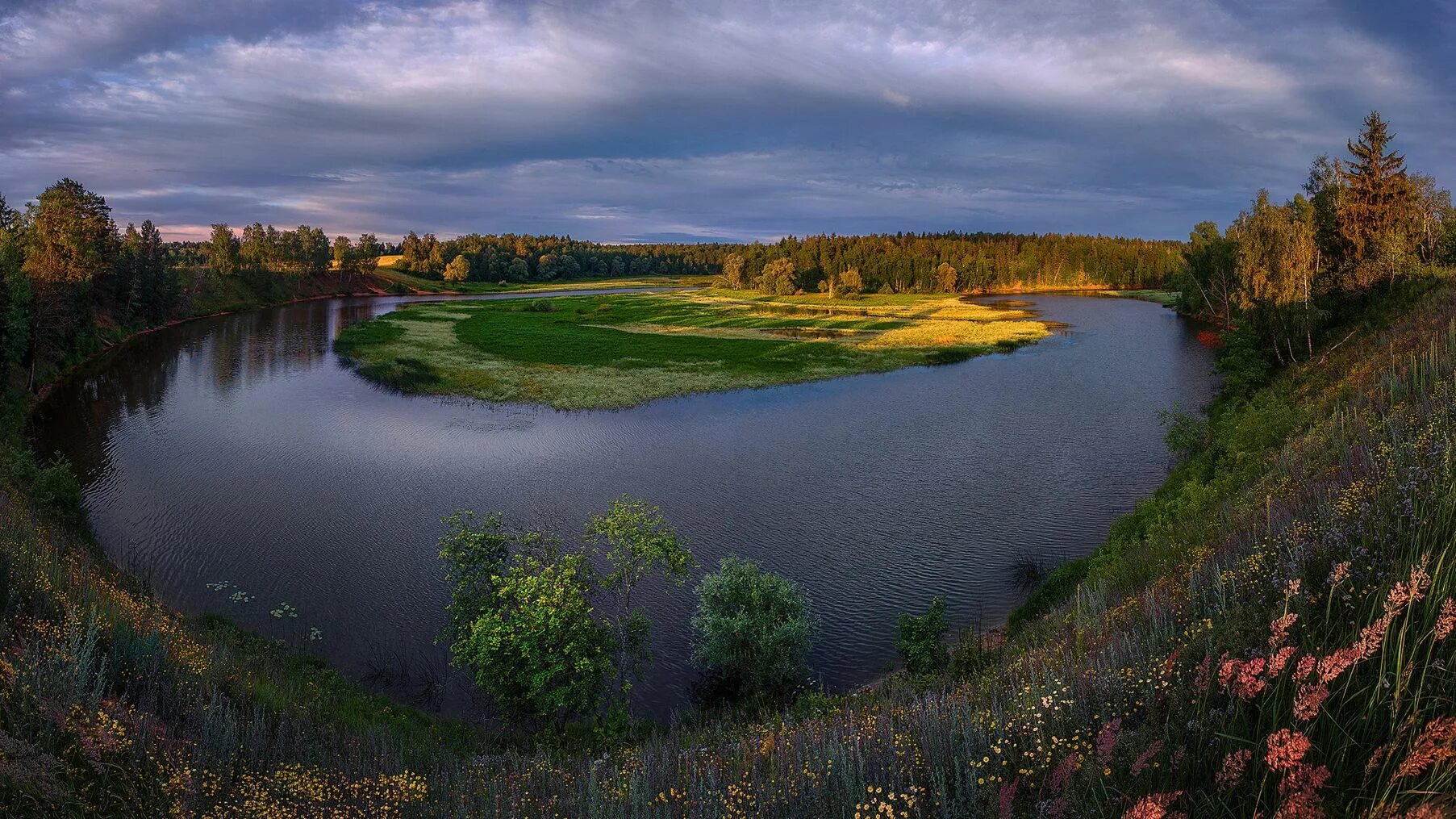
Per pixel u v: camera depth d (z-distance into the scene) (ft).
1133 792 15.03
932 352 227.20
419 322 304.50
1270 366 146.92
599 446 128.67
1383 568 19.75
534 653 50.01
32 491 81.82
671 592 75.15
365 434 135.44
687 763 28.40
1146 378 185.06
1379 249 148.87
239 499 101.30
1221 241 268.21
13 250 191.62
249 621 68.90
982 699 28.09
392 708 53.93
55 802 20.43
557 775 31.94
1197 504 65.77
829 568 80.74
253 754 29.25
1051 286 563.07
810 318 335.47
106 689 31.01
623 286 610.65
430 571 80.23
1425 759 11.30
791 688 58.23
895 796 18.13
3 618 32.86
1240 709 15.15
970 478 109.29
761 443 130.41
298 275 455.63
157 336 261.65
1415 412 39.19
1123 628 33.04
